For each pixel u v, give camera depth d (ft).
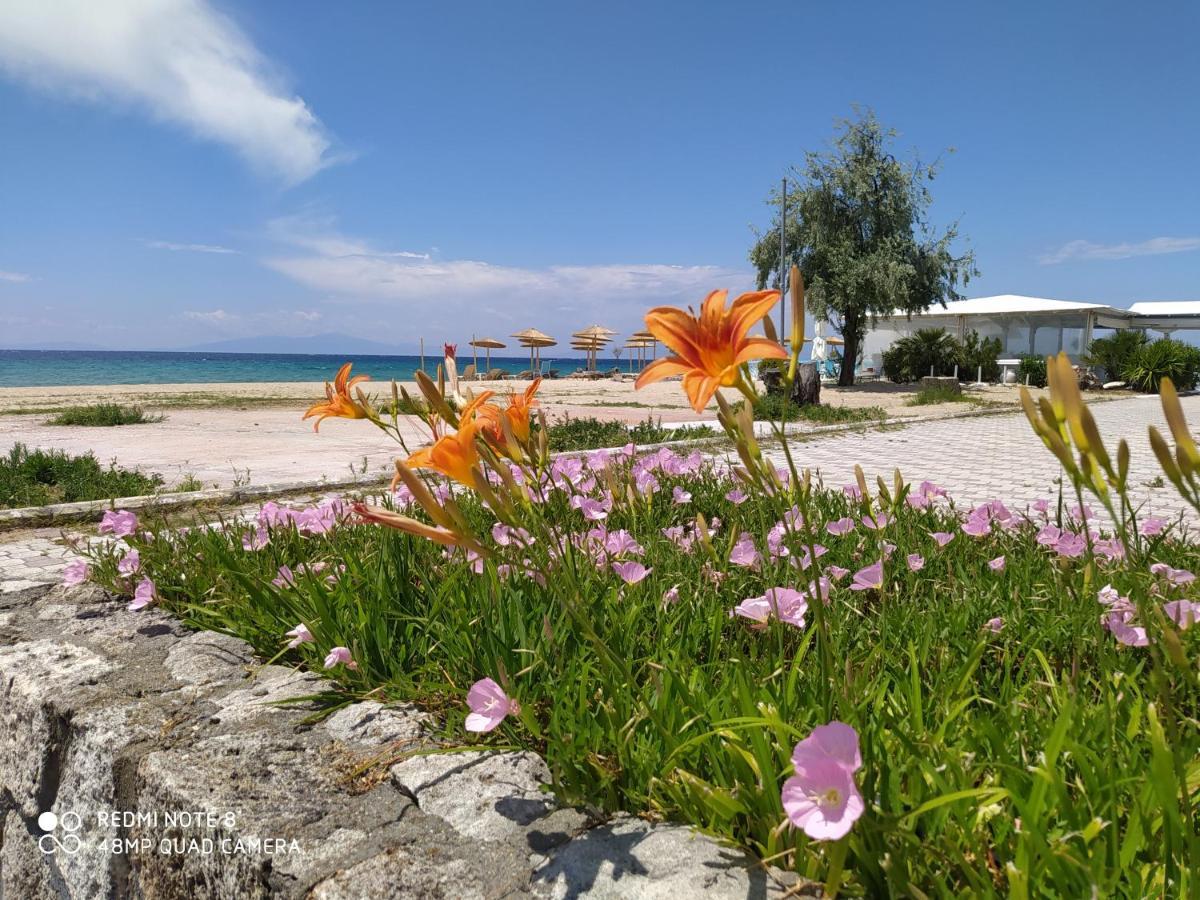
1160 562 10.72
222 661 9.12
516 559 7.23
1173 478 3.89
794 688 5.91
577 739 5.90
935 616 8.30
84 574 12.01
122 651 9.61
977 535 11.46
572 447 39.93
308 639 8.47
